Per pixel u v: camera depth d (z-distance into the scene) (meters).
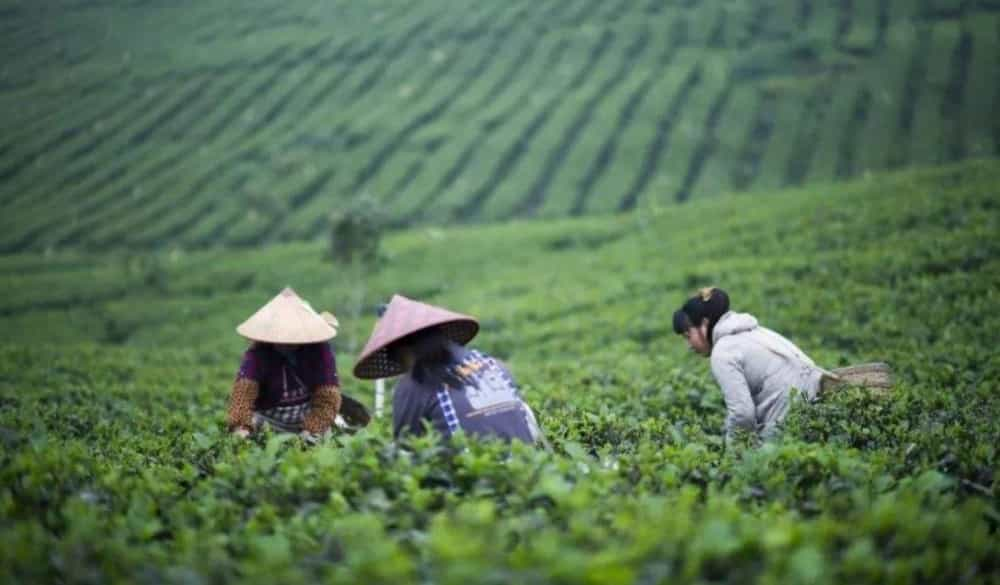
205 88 75.56
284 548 3.47
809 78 68.62
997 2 77.25
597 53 75.81
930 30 74.25
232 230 53.47
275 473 4.57
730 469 5.02
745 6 81.88
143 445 6.78
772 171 55.91
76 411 11.13
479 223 51.97
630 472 4.78
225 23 88.75
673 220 38.03
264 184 59.47
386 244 44.72
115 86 76.69
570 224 43.81
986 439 5.72
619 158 58.34
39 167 64.38
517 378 14.55
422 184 57.22
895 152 56.19
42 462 4.43
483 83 72.12
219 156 64.38
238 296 40.00
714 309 6.90
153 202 58.38
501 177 58.12
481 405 4.95
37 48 85.44
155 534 3.95
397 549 3.38
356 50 79.38
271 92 73.75
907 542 3.59
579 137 61.97
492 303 29.28
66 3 95.56
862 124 61.28
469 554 3.05
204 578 3.30
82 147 66.75
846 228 26.78
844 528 3.64
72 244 53.53
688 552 3.22
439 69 75.12
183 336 35.06
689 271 25.48
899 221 26.22
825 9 80.25
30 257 51.09
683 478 4.84
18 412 10.34
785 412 6.69
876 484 4.52
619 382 12.42
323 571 3.41
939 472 4.87
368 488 4.31
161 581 3.30
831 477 4.67
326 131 66.12
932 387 9.57
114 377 19.03
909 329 16.38
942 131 58.16
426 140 63.34
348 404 7.35
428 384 4.99
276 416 6.50
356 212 33.88
